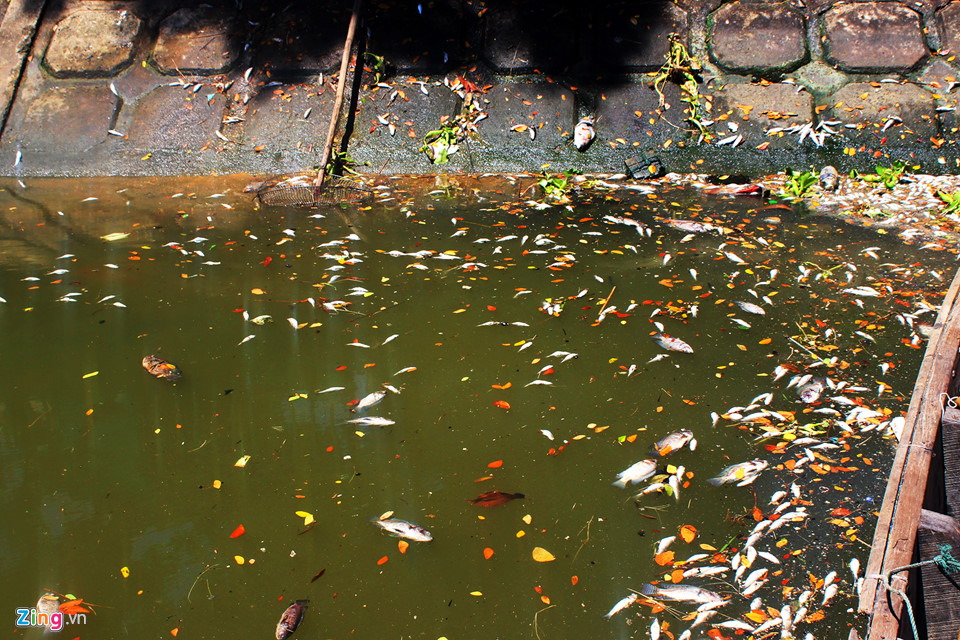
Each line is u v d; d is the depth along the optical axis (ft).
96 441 8.98
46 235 14.87
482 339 11.00
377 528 7.68
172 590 7.01
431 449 8.80
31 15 21.13
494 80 19.99
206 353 10.68
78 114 19.56
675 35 20.06
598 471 8.42
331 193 17.12
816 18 20.08
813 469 8.32
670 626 6.56
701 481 8.23
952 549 4.97
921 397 6.08
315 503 8.02
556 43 20.16
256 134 19.12
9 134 19.38
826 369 10.11
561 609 6.75
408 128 19.26
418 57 20.31
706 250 13.93
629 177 18.11
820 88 19.20
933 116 18.29
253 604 6.86
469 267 13.20
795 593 6.83
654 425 9.12
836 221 15.39
